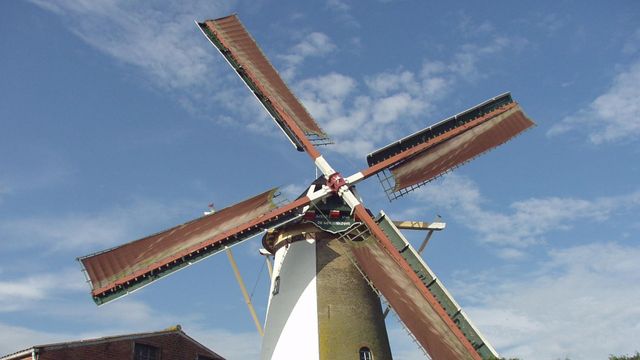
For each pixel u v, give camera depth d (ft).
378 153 84.99
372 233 78.18
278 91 89.97
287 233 83.05
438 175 85.66
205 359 89.20
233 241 75.36
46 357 67.05
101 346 73.87
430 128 86.58
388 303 68.95
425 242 83.76
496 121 88.74
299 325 75.51
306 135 87.15
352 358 72.95
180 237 74.59
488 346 66.59
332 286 77.61
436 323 68.33
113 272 70.44
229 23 92.63
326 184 83.20
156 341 81.61
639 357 58.95
